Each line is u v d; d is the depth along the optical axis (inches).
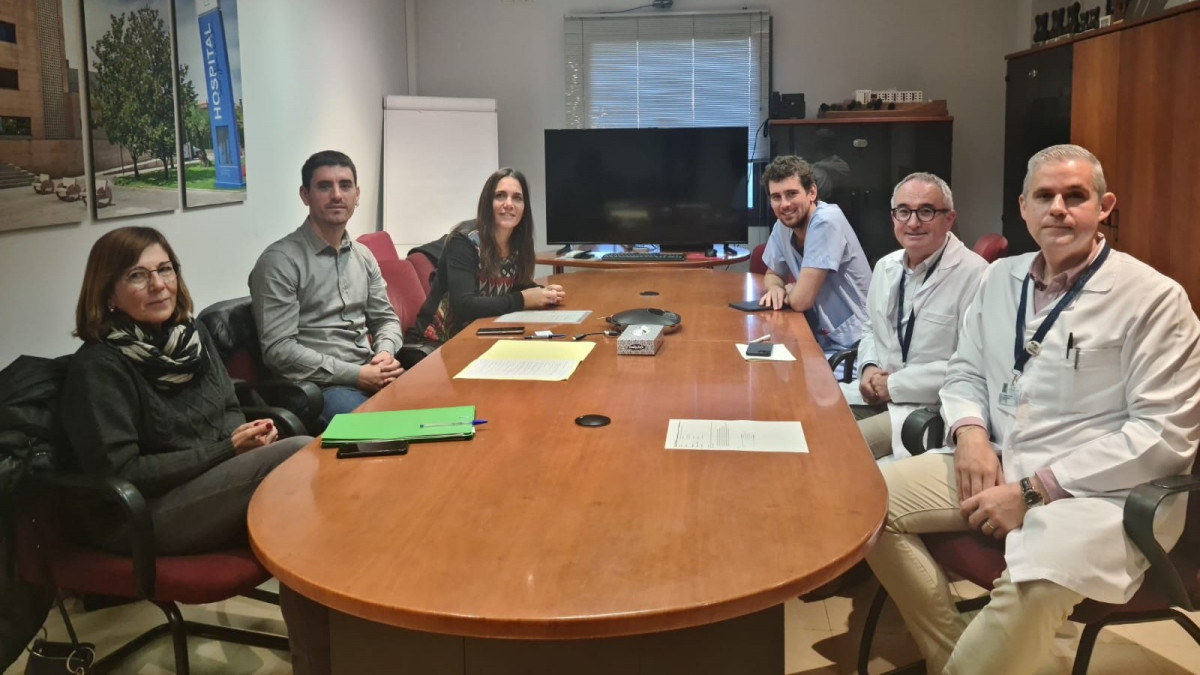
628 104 241.1
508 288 142.0
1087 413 78.0
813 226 134.9
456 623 46.1
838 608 105.3
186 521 81.0
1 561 77.0
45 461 77.7
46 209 108.6
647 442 72.4
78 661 79.0
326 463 69.0
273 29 167.3
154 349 84.6
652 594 47.8
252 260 161.3
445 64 244.7
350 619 55.6
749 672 54.5
